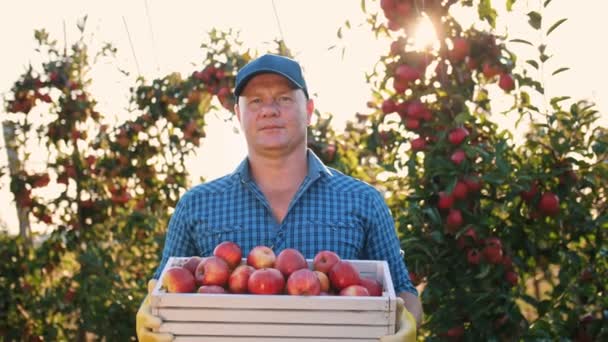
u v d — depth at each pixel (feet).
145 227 17.33
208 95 17.88
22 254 17.21
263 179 8.09
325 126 16.08
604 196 11.53
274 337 6.15
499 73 11.72
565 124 11.31
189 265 7.00
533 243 11.60
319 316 6.15
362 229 8.10
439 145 11.39
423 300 11.48
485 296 11.01
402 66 11.97
